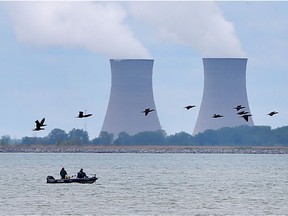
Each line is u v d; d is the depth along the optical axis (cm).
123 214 8962
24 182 12794
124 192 11112
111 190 11381
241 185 12519
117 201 10050
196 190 11531
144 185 12319
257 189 11794
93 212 9088
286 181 13438
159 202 9975
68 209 9300
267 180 13625
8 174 14950
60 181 12212
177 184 12619
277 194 11031
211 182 13088
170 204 9794
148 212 9112
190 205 9719
